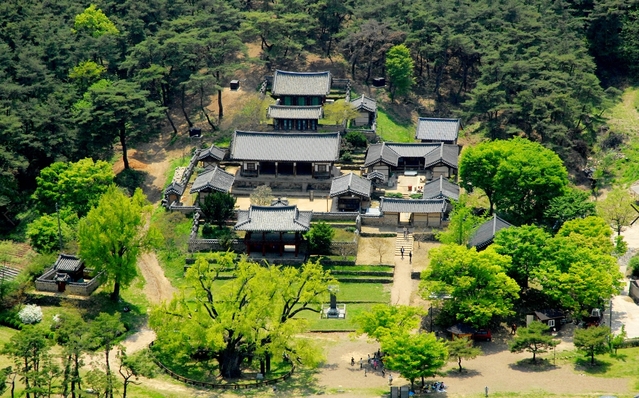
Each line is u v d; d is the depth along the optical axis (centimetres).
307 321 17250
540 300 18788
